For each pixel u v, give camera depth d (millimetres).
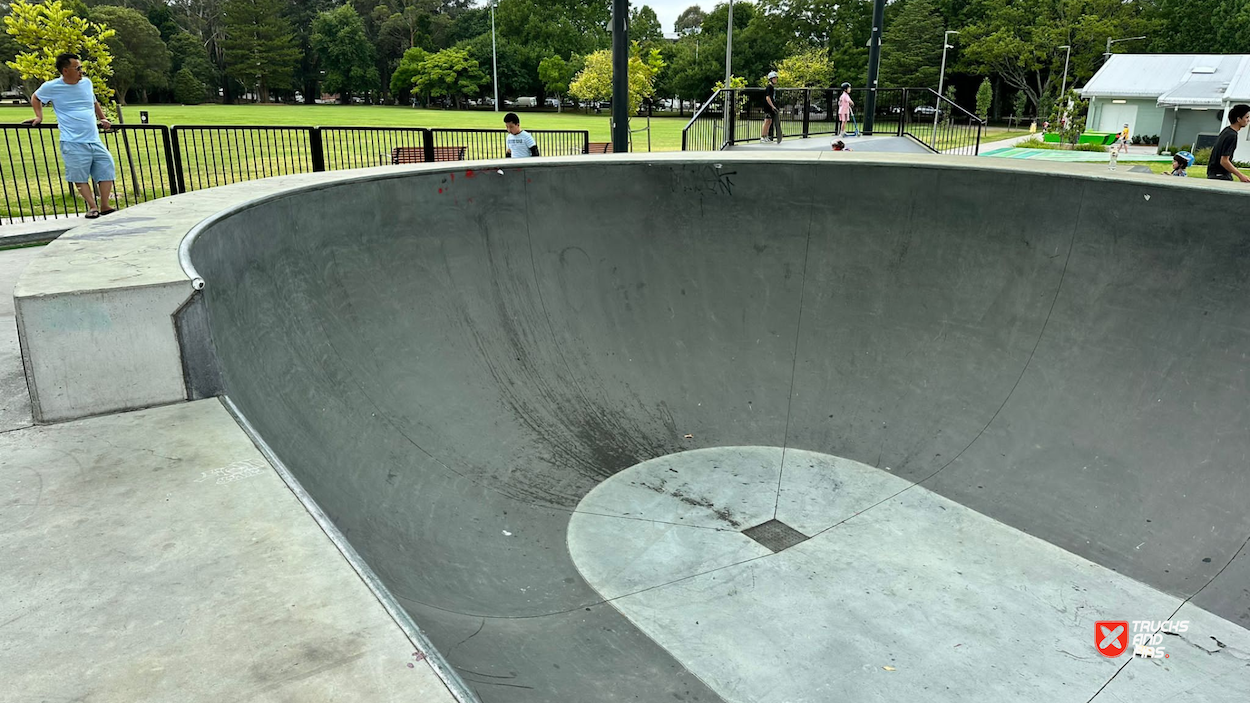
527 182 6109
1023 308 5523
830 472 5352
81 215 8398
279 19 83188
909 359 5910
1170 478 4562
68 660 1459
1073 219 5301
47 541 1865
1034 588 4180
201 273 3221
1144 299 4996
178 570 1758
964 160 6023
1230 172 8156
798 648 3697
